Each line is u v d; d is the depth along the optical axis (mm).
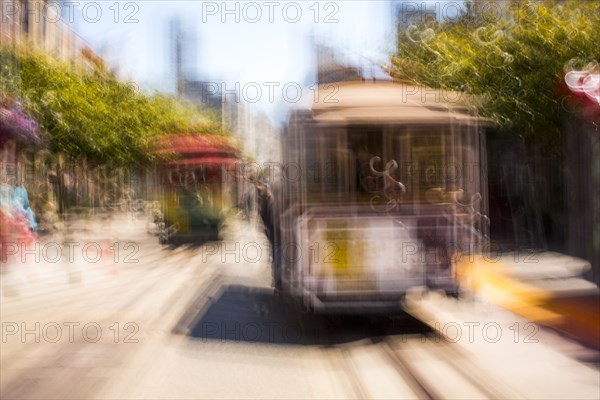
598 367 7004
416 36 19609
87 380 6543
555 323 9078
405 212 8906
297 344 8188
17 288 13203
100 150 30922
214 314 10164
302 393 6164
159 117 32125
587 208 11344
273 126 10406
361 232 8867
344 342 8312
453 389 6270
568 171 11734
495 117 17703
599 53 17078
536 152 17984
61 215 28672
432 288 8883
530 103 17766
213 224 23312
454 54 19062
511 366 7059
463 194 9086
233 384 6457
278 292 10344
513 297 10828
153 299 11781
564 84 11195
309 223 8898
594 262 11328
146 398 5996
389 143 8992
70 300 11797
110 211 30766
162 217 23531
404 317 9523
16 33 27797
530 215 17906
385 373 6852
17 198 14711
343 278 8805
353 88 9281
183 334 8781
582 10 17734
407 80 9688
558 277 12445
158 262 18016
